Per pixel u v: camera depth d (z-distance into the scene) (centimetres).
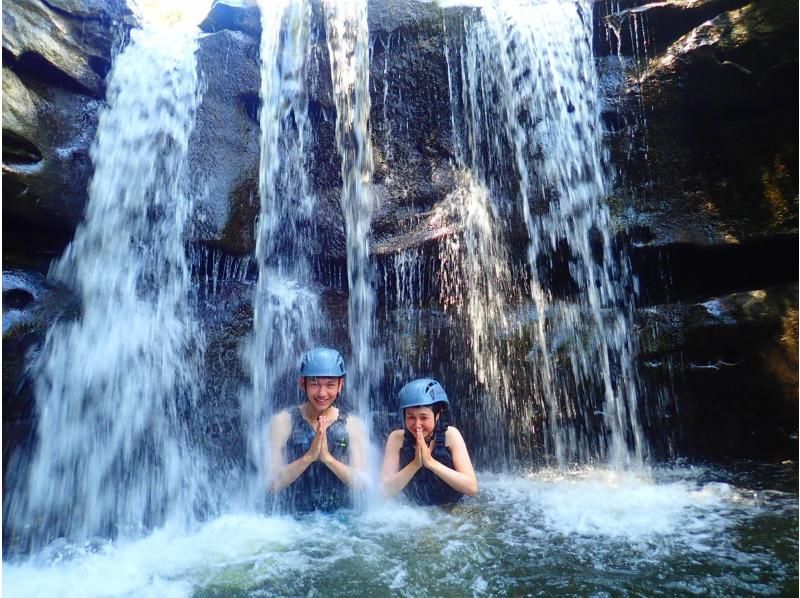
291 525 328
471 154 565
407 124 576
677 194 519
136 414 421
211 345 473
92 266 473
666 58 518
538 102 553
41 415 372
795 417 457
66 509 366
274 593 243
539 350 498
